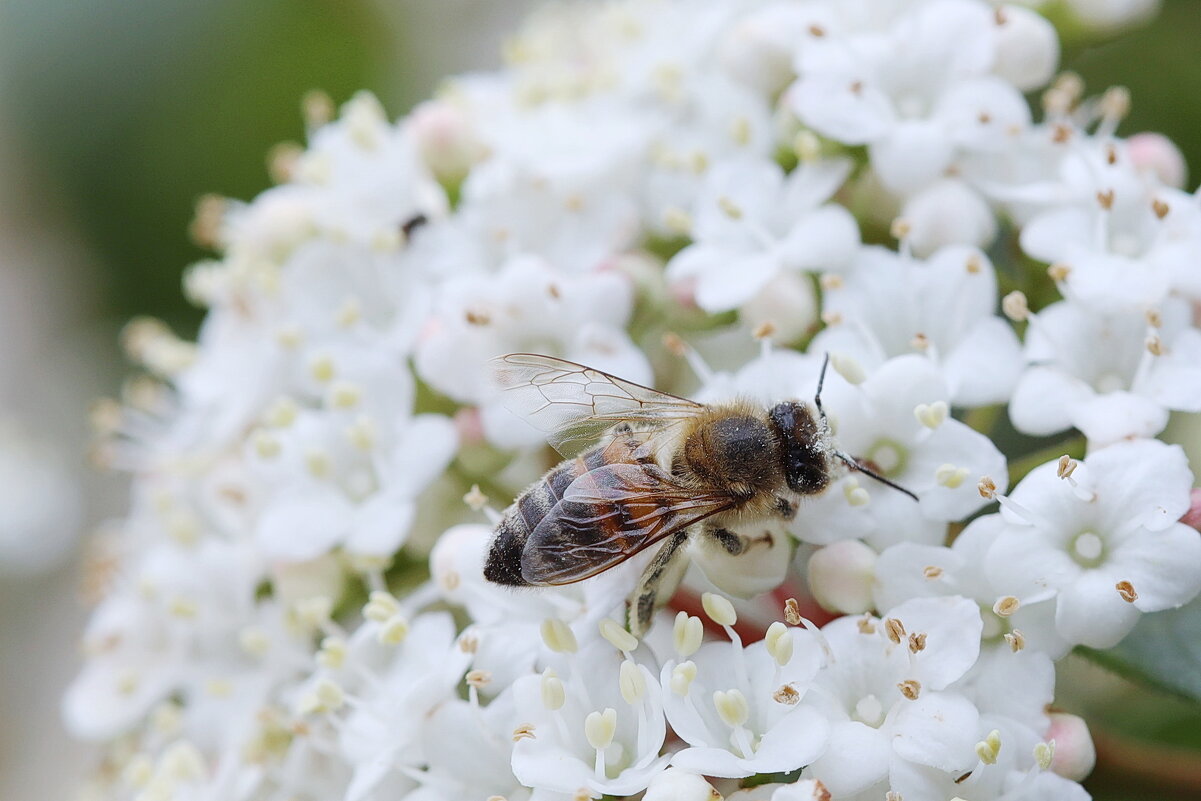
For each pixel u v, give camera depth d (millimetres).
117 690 161
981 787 142
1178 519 145
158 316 187
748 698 144
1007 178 156
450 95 169
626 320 156
